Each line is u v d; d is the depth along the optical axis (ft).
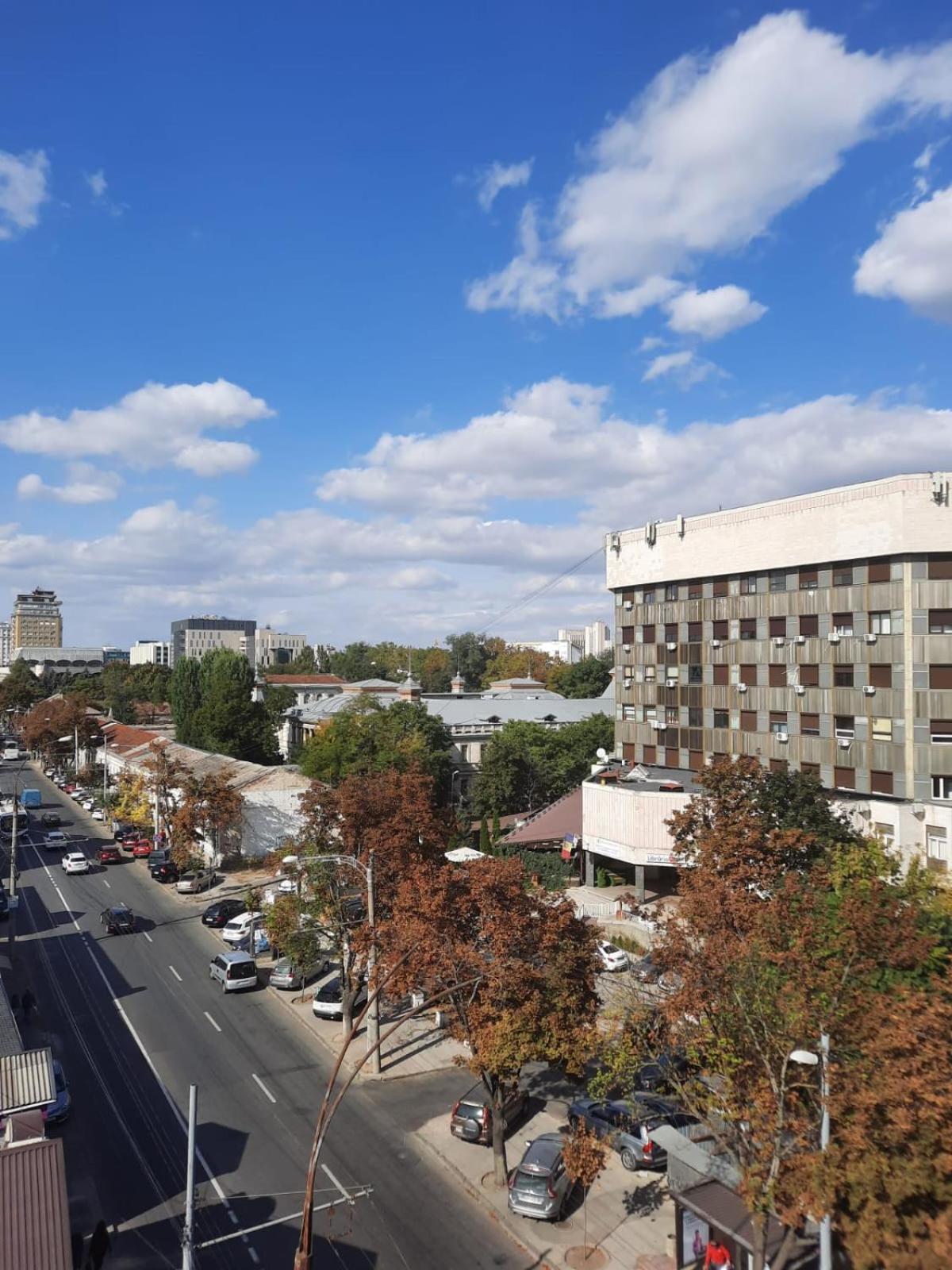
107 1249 69.21
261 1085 101.60
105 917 165.68
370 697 298.15
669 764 201.26
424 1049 112.27
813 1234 58.95
